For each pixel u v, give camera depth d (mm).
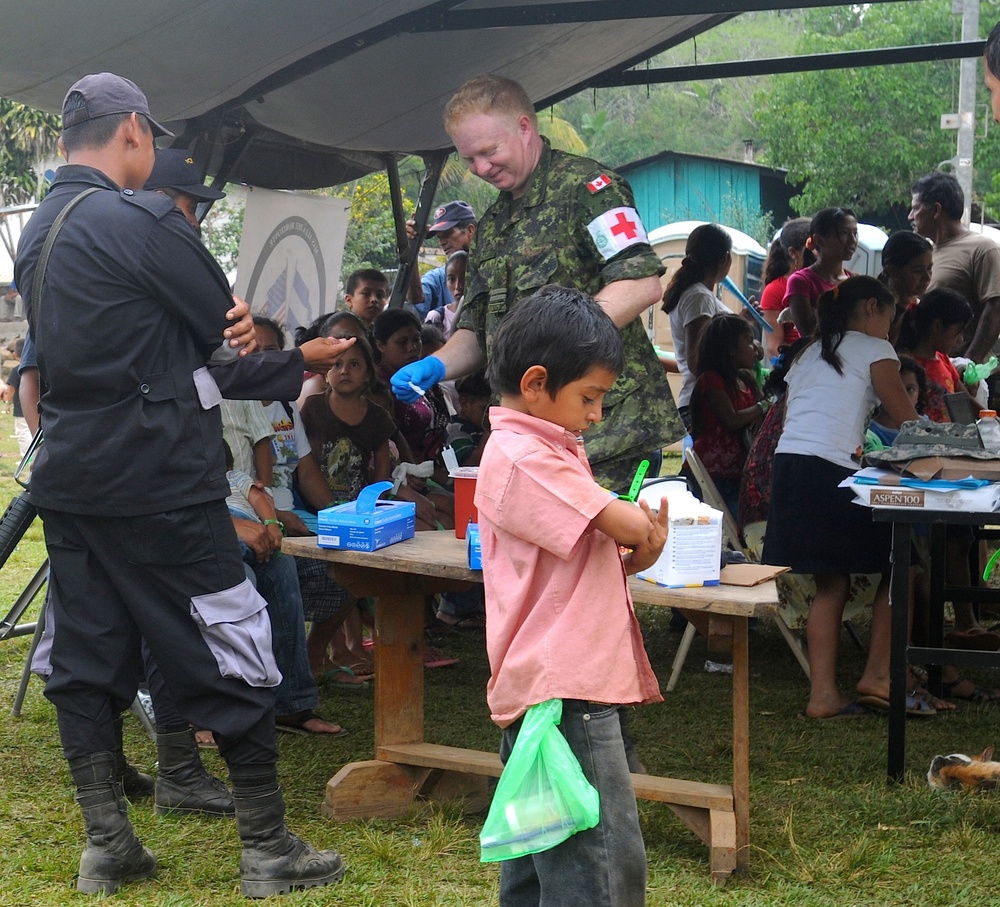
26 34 3916
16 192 20641
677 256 15086
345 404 4922
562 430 2223
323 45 4688
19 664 4977
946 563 5219
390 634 3377
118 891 2855
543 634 2154
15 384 8578
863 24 26406
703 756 3916
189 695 2801
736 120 40719
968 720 4316
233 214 18469
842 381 4379
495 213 3525
